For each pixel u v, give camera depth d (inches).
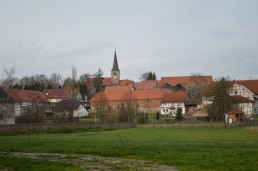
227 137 1930.4
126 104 4645.7
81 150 1215.6
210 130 2714.1
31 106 4141.2
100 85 7253.9
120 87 5999.0
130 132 2586.1
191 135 2159.2
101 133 2444.6
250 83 5418.3
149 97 5669.3
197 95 5536.4
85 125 2807.6
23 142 1539.1
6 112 3248.0
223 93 3634.4
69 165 876.6
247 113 4480.8
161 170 826.8
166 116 4857.3
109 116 4128.9
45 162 912.3
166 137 1996.8
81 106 4891.7
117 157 1069.8
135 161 981.2
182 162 932.0
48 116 4360.2
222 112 3629.4
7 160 941.2
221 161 930.7
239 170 795.4
